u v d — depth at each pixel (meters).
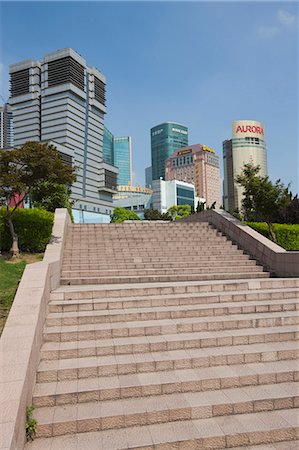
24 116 86.06
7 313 6.54
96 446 3.71
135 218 56.66
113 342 5.56
